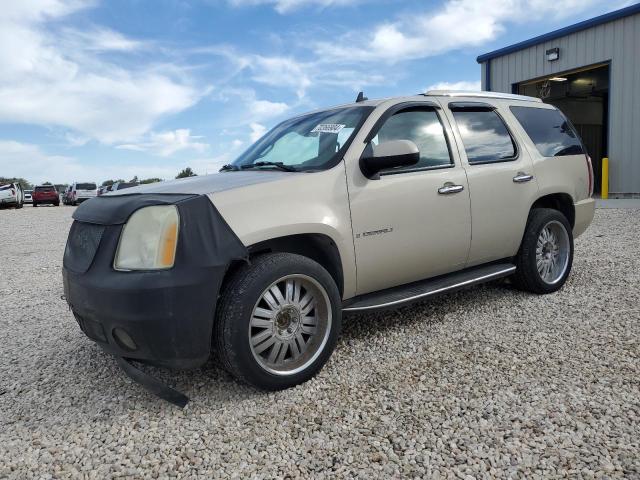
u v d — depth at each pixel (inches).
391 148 132.8
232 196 118.3
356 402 113.5
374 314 174.7
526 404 108.0
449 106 169.2
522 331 151.9
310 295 127.6
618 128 604.1
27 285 262.4
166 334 106.7
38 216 879.7
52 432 108.0
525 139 186.9
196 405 116.2
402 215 145.0
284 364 123.3
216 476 90.0
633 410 103.5
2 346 164.2
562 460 88.7
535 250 183.5
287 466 91.8
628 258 246.2
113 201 122.7
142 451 98.9
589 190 209.0
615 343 138.6
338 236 131.0
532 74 689.6
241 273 116.4
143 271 107.7
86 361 146.5
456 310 175.2
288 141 159.0
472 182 162.9
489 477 85.6
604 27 604.1
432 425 102.4
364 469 89.7
